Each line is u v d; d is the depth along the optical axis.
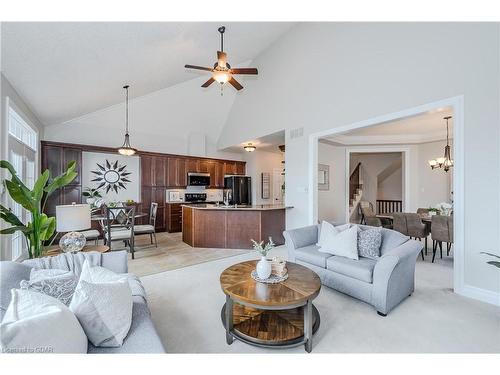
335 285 2.73
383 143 6.59
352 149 7.01
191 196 7.38
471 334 1.98
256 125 6.16
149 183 6.56
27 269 1.76
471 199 2.65
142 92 5.44
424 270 3.53
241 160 8.64
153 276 3.30
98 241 5.47
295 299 1.76
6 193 2.88
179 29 3.22
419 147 6.55
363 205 8.05
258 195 8.31
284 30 5.06
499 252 2.48
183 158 7.19
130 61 3.54
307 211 4.79
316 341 1.90
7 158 2.86
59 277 1.59
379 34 3.57
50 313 1.12
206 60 4.61
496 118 2.49
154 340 1.39
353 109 3.94
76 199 5.39
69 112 4.86
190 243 5.14
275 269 2.30
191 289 2.88
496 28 2.51
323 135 4.45
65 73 3.17
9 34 2.11
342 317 2.25
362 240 2.87
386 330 2.04
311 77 4.67
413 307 2.43
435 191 6.32
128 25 2.66
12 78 2.84
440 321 2.17
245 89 6.56
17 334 0.97
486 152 2.56
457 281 2.74
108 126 6.08
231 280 2.11
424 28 3.08
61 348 1.08
